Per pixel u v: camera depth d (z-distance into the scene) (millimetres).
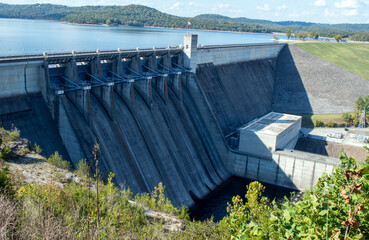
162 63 73812
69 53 53875
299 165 67812
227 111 85250
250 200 28703
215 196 65375
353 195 15273
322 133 98125
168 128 65750
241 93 96188
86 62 58188
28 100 47250
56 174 35156
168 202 39219
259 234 17375
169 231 30391
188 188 62625
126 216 28375
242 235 18594
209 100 80688
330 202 16172
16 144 39469
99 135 52188
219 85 86938
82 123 50594
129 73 65750
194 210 59219
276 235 16734
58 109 48625
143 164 57062
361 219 14984
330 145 87312
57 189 28688
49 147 47312
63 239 18203
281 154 69312
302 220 16781
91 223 21734
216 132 75562
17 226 18562
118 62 60875
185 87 77750
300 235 16125
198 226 29062
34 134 46312
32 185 28469
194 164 67188
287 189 69375
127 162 54125
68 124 48438
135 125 59656
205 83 82375
